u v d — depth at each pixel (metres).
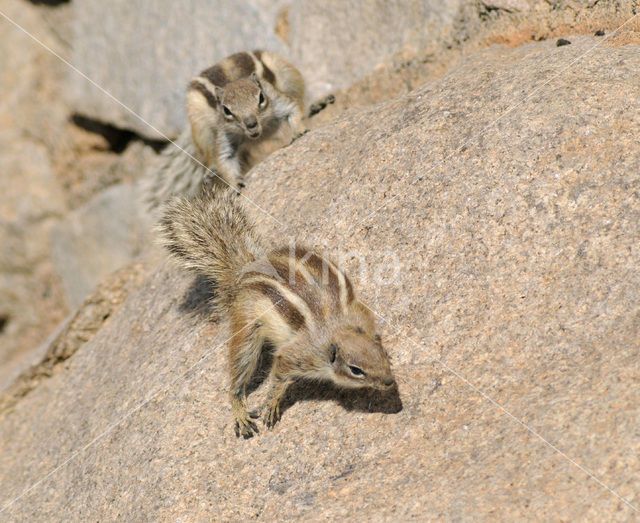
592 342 15.55
